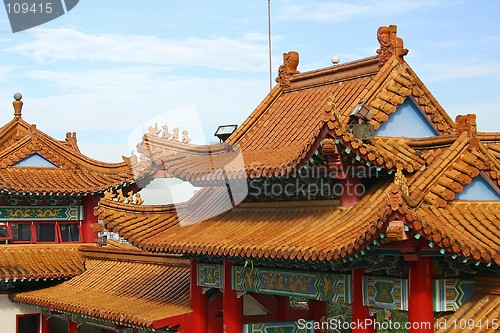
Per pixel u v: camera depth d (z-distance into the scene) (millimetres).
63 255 37812
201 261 27391
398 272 19875
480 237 18531
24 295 35156
